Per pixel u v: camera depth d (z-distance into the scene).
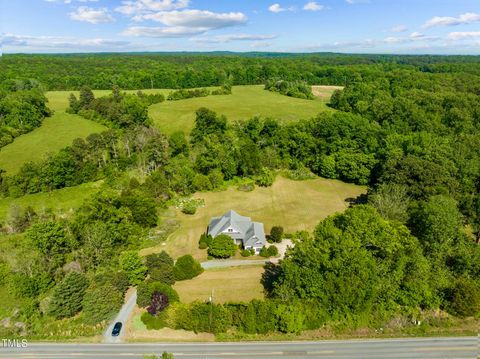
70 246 60.59
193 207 79.31
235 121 121.94
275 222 75.44
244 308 47.41
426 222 53.28
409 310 47.25
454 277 50.03
